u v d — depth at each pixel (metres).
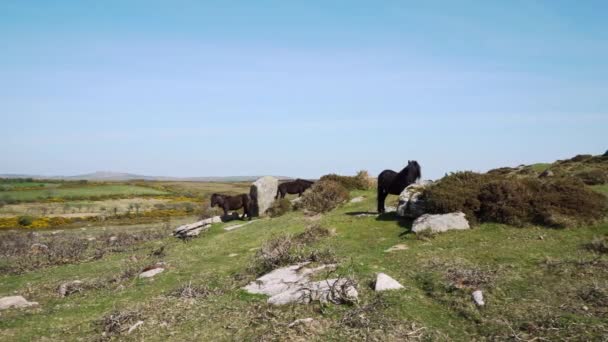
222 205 28.59
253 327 10.03
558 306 9.46
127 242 26.16
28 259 21.86
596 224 15.21
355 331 9.26
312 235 18.45
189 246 22.17
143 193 82.38
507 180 17.59
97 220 49.81
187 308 11.77
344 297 10.71
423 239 15.80
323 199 26.55
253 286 12.76
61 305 13.44
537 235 14.90
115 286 15.38
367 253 15.08
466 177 19.28
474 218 16.81
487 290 10.68
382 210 21.75
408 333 9.02
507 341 8.34
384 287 11.27
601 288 9.98
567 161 31.89
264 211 29.84
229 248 20.16
